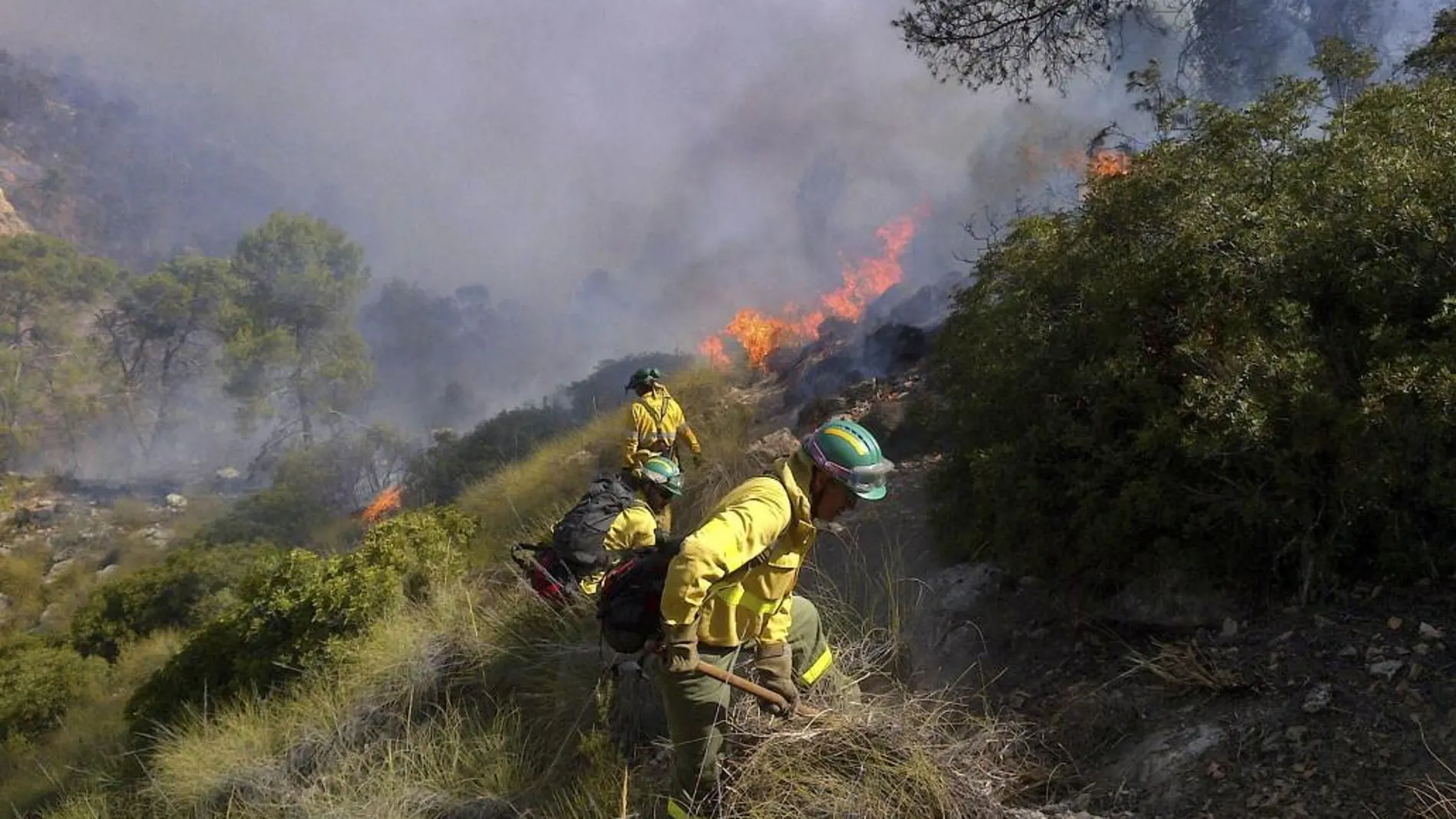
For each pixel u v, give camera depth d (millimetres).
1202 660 3568
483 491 11445
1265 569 3730
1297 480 3473
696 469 7965
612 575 3400
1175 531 3857
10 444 49156
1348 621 3422
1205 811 2986
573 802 4207
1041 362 4367
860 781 3367
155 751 6473
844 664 4180
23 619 25812
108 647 12617
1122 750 3432
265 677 6492
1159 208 4434
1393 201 3658
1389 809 2723
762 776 3389
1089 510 3992
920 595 4723
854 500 3182
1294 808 2854
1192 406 3576
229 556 13383
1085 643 4023
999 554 4555
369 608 6445
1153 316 4152
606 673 4598
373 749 5160
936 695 4000
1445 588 3361
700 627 3191
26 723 10727
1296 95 4570
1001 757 3521
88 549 34312
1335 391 3525
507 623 5812
